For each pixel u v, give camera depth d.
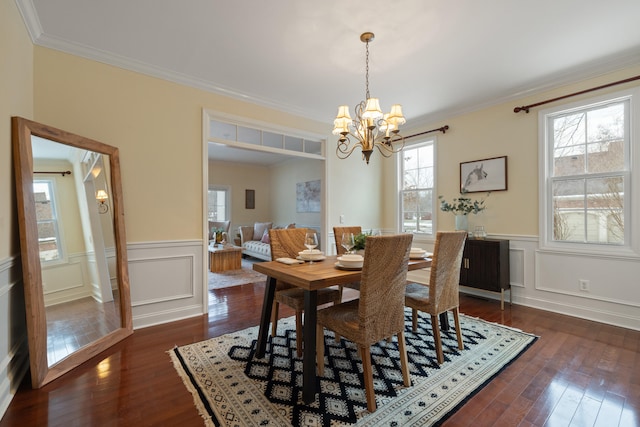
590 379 1.91
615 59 2.73
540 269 3.33
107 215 2.55
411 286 2.66
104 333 2.41
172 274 3.00
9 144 1.79
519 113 3.48
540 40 2.43
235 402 1.67
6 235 1.73
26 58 2.14
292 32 2.32
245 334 2.64
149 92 2.87
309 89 3.39
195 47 2.54
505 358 2.18
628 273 2.78
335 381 1.89
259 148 3.69
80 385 1.84
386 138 2.53
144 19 2.16
